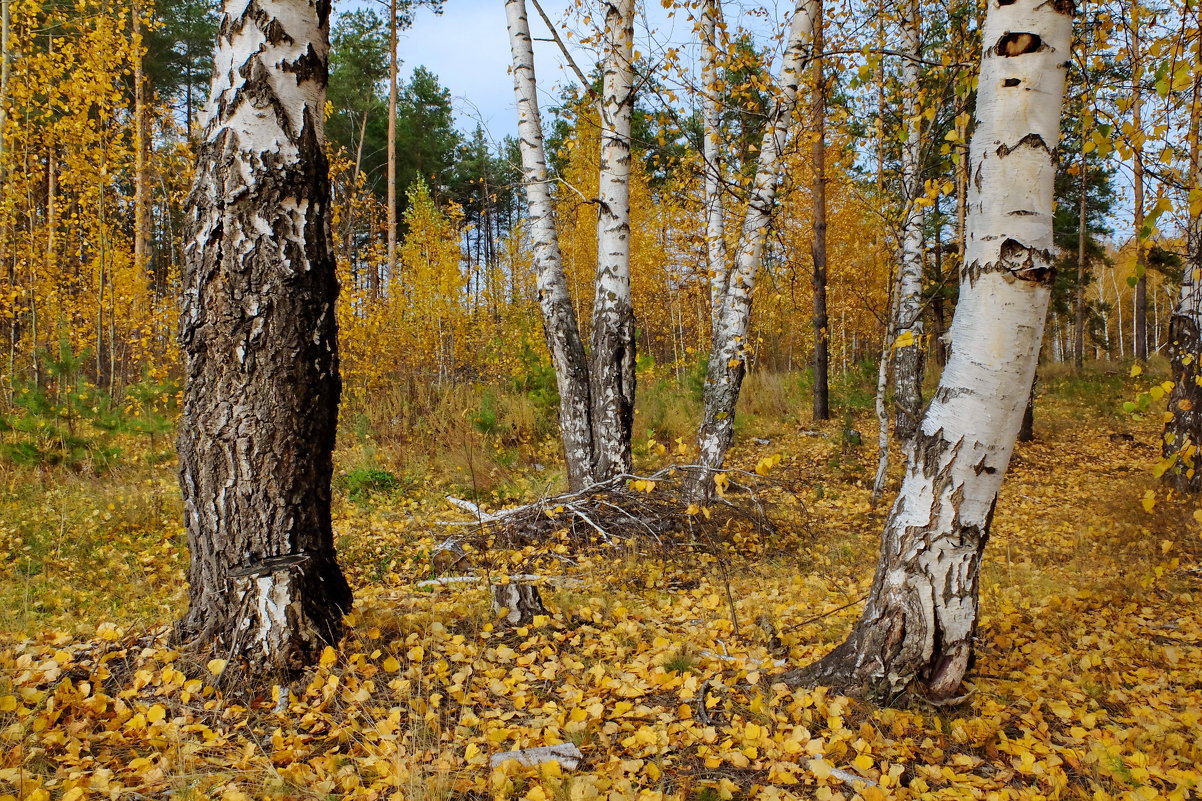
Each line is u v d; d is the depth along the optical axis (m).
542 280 6.52
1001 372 2.46
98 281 12.11
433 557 5.18
